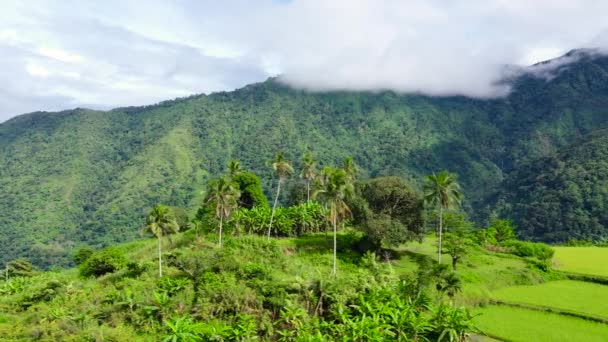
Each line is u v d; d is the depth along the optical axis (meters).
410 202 97.19
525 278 94.00
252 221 103.81
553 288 90.31
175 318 56.94
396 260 96.62
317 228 111.62
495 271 94.75
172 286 67.50
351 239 102.62
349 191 84.75
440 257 98.38
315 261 89.69
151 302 63.62
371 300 63.00
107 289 73.69
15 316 71.31
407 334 57.50
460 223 111.12
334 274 75.94
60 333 58.41
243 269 70.31
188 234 111.88
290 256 91.06
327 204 85.44
